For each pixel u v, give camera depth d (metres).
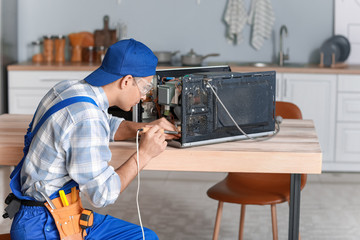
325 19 5.80
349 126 5.23
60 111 1.93
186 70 2.64
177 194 4.56
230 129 2.45
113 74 2.03
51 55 5.82
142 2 5.86
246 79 2.45
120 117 2.63
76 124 1.91
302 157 2.28
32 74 5.27
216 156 2.30
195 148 2.33
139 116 2.57
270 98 2.55
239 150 2.30
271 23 5.74
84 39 5.84
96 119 1.94
